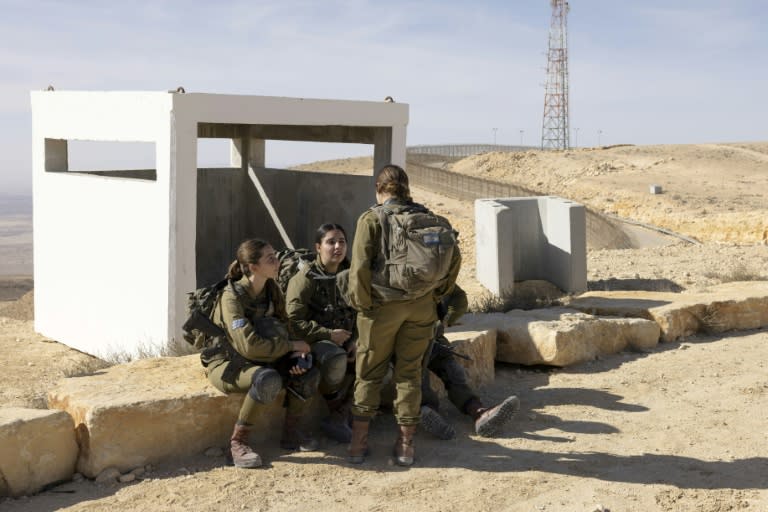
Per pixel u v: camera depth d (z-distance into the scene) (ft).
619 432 16.39
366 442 14.78
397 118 33.76
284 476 13.91
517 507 12.69
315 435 16.20
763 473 14.06
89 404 13.78
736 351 23.04
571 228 37.68
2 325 44.96
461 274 45.39
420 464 14.61
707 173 254.88
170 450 14.43
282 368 14.66
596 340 22.11
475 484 13.64
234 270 14.37
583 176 261.24
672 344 24.03
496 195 172.96
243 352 13.96
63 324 38.96
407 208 13.52
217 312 14.35
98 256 35.09
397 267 13.16
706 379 20.18
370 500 12.91
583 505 12.76
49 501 12.78
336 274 15.85
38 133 39.47
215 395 14.85
